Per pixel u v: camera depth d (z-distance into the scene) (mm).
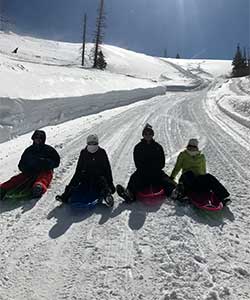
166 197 6352
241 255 4504
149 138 6430
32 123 12258
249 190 6832
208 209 5742
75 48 84000
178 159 6543
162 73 77938
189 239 4898
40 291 3725
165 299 3615
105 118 16000
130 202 6137
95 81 23172
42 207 5926
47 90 15203
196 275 4020
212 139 11594
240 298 3641
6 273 4023
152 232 5082
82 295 3670
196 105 22875
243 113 17547
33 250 4543
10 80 14031
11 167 8016
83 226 5262
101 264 4242
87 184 6215
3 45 65188
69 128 13211
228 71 88188
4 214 5621
